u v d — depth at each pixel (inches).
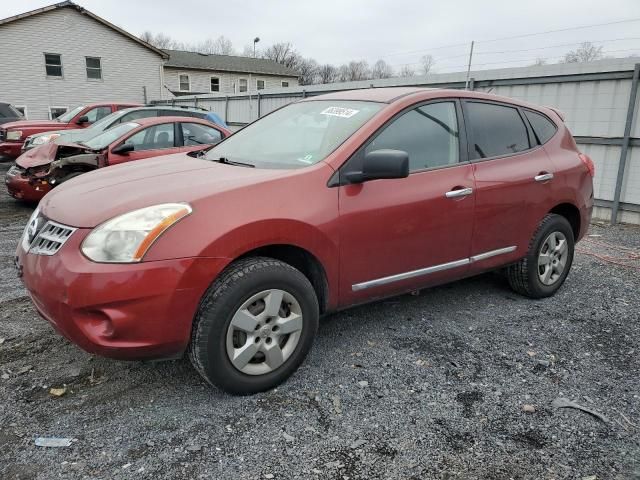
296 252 117.8
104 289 92.0
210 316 100.7
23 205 329.1
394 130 129.9
